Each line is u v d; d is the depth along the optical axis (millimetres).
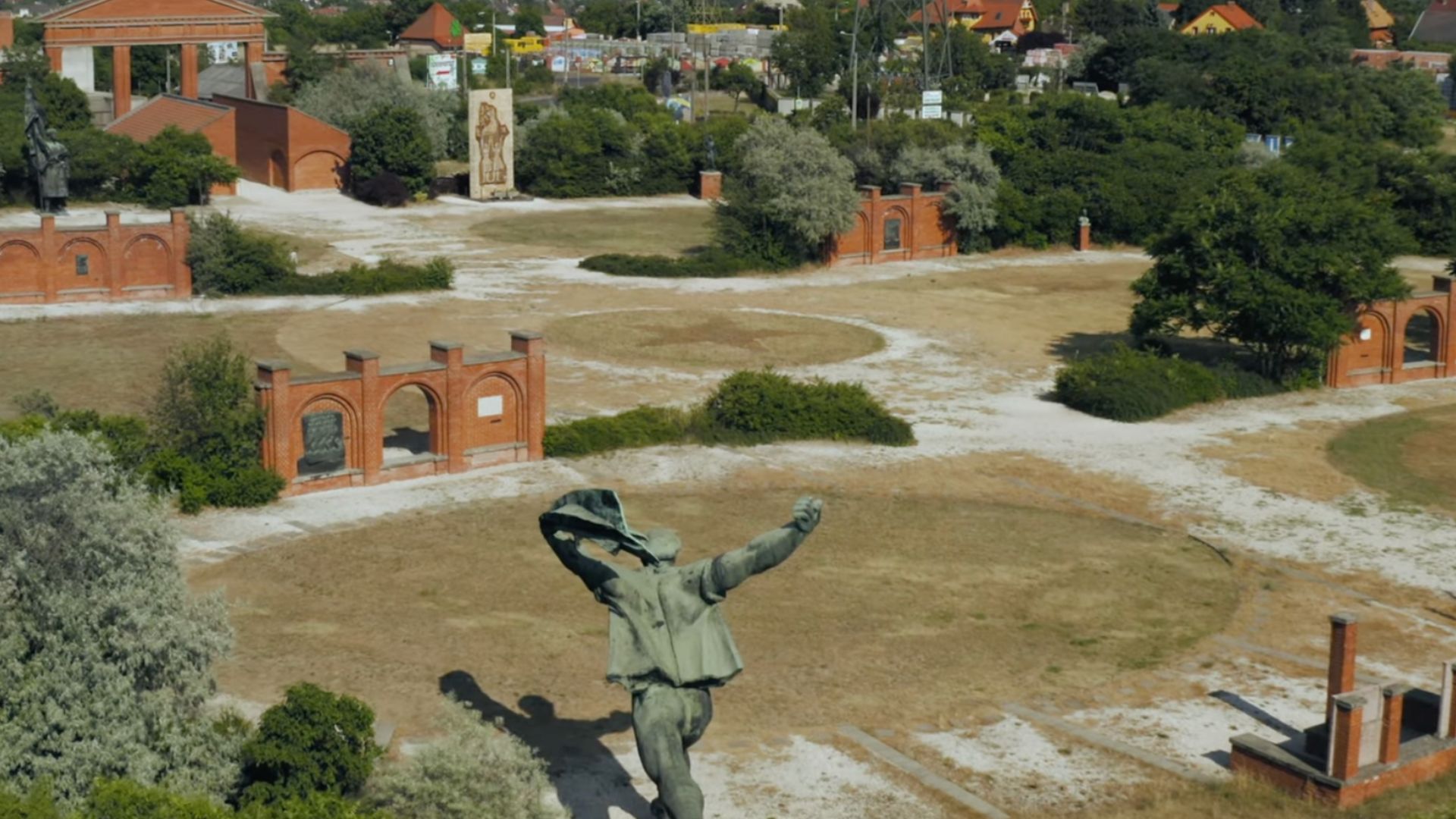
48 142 95688
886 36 181750
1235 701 33719
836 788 28984
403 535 43875
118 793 22734
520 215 108250
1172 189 100688
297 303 76188
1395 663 36250
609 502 23281
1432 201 101125
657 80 168750
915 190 93812
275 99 131750
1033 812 28156
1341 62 161500
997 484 50500
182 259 75875
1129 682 34688
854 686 34125
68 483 27484
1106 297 84500
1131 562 43375
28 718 24891
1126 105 142750
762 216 88812
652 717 22594
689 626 23219
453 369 49250
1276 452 55156
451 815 24453
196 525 43969
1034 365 68062
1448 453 55750
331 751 26078
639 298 80500
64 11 118750
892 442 54500
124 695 25562
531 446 51250
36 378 60781
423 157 110375
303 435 47312
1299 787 28984
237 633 36219
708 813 27844
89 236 73875
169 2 123375
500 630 36906
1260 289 62281
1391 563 43781
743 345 70375
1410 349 72375
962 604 39719
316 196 110688
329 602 38531
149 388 59688
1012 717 32594
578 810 27828
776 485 49719
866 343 71562
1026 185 101188
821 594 40125
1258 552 44500
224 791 25609
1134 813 28062
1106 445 55375
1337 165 105562
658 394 60750
